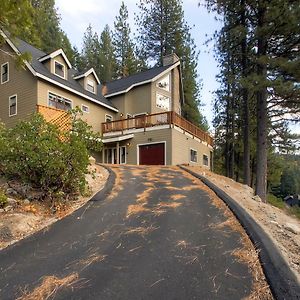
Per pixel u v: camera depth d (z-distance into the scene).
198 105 33.25
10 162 6.11
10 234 4.70
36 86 17.31
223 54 17.06
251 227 4.69
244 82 12.88
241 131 26.03
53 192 6.24
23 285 3.30
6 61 19.20
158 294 3.03
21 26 7.89
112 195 6.95
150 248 4.11
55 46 31.20
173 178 9.55
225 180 12.38
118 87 25.14
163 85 24.98
